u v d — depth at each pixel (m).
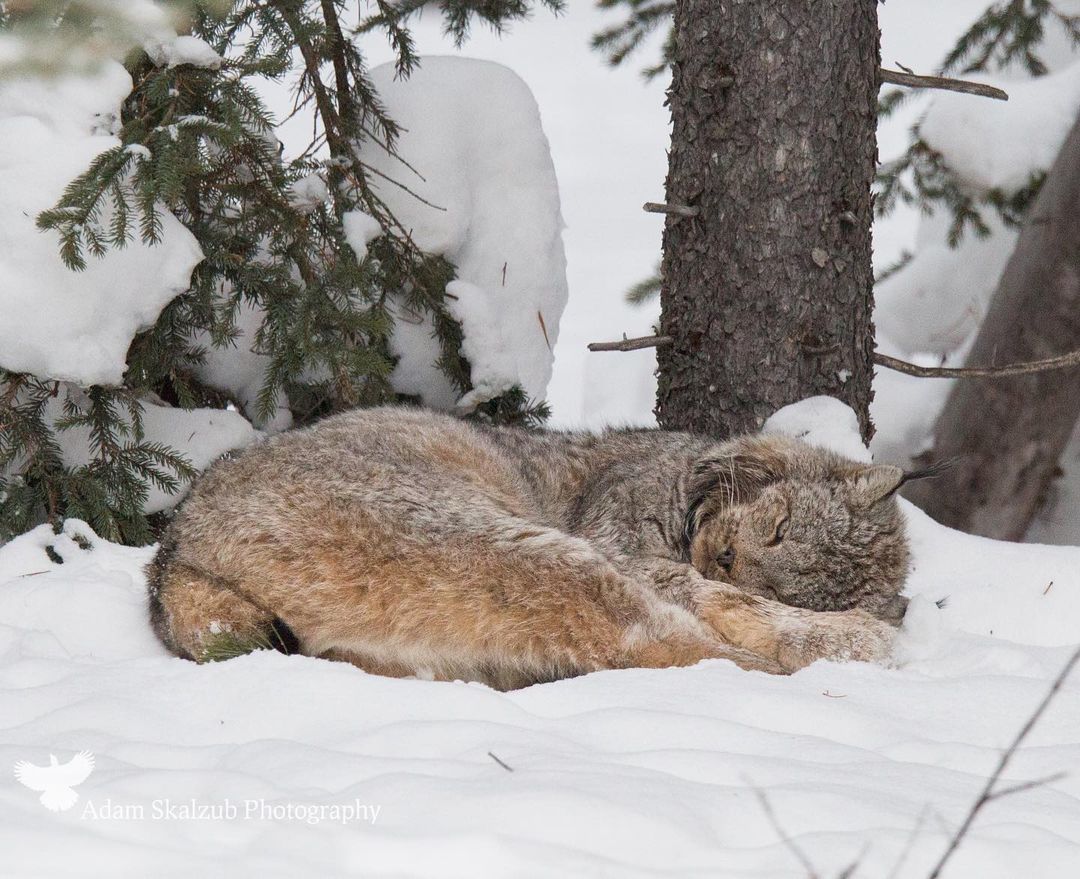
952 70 18.20
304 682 6.16
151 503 11.55
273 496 7.87
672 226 11.52
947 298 19.39
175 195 10.32
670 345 11.59
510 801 4.27
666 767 5.02
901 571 9.39
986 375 11.10
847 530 9.12
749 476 9.41
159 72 10.91
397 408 9.88
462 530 7.64
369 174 13.05
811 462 9.68
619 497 9.98
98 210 10.05
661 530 9.87
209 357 12.53
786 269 10.94
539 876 3.79
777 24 10.75
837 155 10.91
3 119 10.17
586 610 7.54
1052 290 16.80
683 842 4.12
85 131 10.34
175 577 7.98
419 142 13.23
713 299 11.20
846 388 11.16
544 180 13.88
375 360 11.84
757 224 10.95
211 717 5.99
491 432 10.22
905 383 19.12
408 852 3.91
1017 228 18.16
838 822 4.42
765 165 10.88
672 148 11.50
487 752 5.00
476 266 13.48
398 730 5.39
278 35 11.73
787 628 8.20
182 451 11.77
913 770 5.19
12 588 9.02
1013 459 17.52
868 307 11.34
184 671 6.59
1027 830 4.37
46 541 10.29
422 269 13.05
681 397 11.52
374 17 13.32
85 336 10.11
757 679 6.70
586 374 22.55
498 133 13.69
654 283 19.67
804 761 5.28
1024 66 18.05
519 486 9.66
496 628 7.50
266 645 7.54
